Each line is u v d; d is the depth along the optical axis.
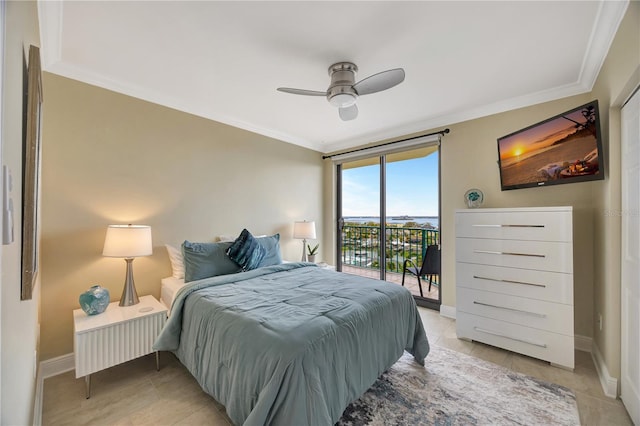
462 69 2.21
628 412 1.64
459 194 3.18
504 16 1.62
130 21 1.67
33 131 1.00
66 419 1.60
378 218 4.10
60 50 1.95
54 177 2.10
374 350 1.71
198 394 1.83
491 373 2.08
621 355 1.77
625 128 1.71
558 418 1.62
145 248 2.18
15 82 0.82
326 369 1.35
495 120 2.93
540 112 2.66
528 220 2.31
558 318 2.17
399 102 2.85
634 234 1.59
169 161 2.76
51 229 2.08
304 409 1.20
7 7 0.68
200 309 1.82
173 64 2.15
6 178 0.66
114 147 2.40
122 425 1.57
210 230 3.09
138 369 2.13
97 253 2.29
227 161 3.28
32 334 1.38
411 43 1.88
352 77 2.15
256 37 1.83
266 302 1.79
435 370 2.12
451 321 3.13
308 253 4.30
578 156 2.10
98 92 2.32
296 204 4.15
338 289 2.09
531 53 1.99
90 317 1.95
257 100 2.81
